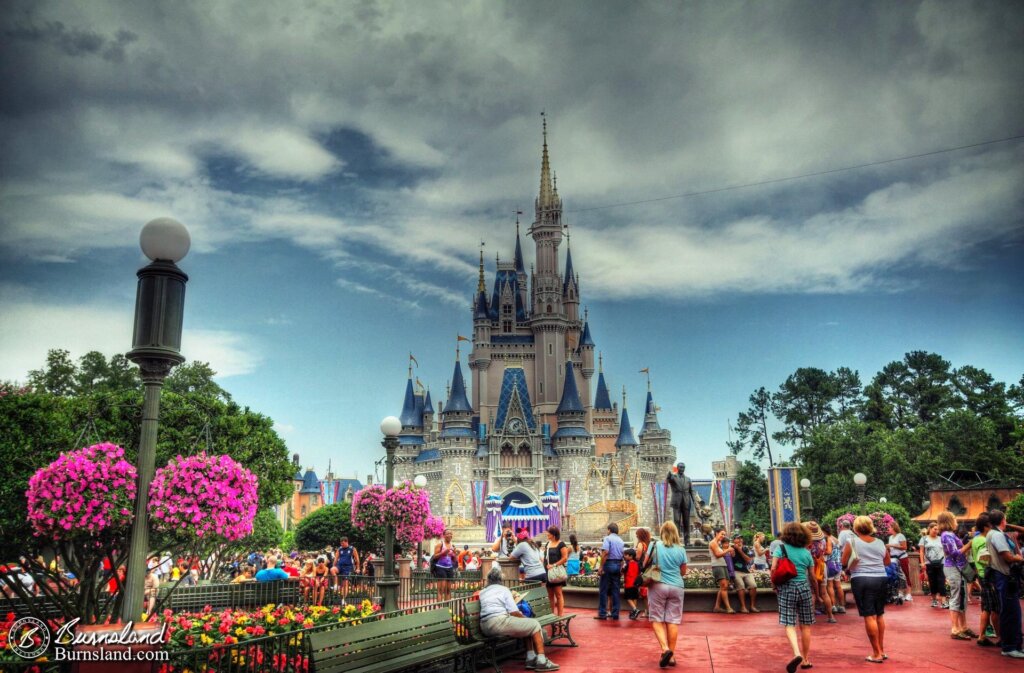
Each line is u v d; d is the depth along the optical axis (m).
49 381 68.06
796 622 13.30
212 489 12.81
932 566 22.80
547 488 146.88
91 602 14.41
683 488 29.33
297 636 11.45
